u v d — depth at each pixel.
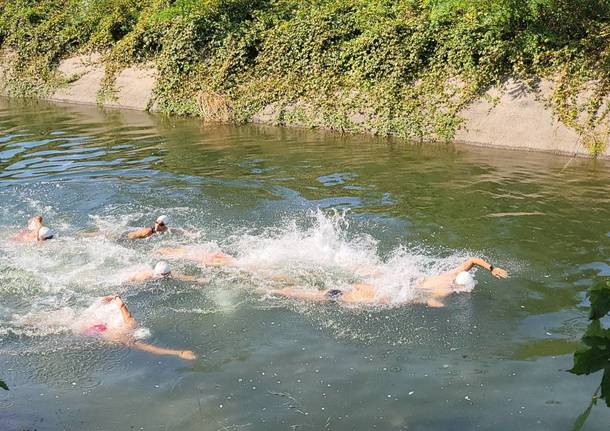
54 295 8.01
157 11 21.48
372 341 6.80
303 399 5.82
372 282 8.08
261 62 18.33
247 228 9.87
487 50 14.68
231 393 5.96
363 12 17.36
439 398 5.77
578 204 10.33
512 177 11.86
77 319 7.43
